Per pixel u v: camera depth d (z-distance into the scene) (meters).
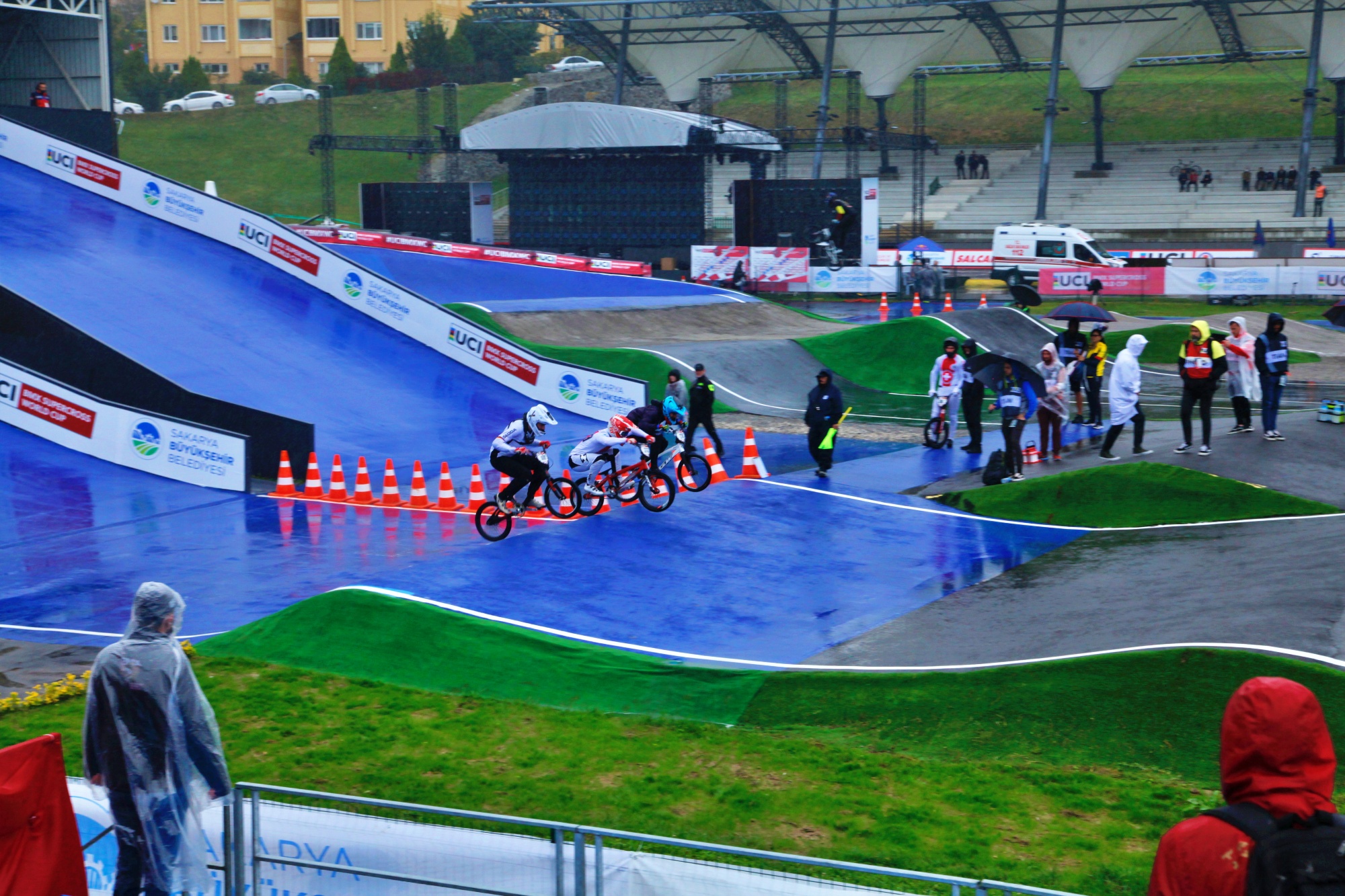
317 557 14.85
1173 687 9.07
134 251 28.92
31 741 4.99
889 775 8.28
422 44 95.75
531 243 56.22
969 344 21.05
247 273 29.11
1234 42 62.00
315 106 89.19
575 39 66.38
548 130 54.00
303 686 10.17
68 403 20.22
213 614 12.70
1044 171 58.16
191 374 23.09
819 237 47.97
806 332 36.69
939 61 68.00
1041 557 14.17
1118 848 7.05
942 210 66.00
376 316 28.02
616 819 7.51
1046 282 43.47
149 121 86.31
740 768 8.42
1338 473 16.58
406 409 24.00
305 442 19.67
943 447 21.50
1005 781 8.16
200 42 103.50
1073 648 10.28
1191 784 8.10
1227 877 2.82
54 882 5.01
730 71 70.31
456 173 58.59
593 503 15.58
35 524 16.77
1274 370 17.56
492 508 14.41
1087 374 21.95
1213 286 40.94
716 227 66.88
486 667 10.58
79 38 40.88
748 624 11.85
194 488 18.97
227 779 5.55
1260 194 60.06
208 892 5.63
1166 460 17.28
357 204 76.94
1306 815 2.85
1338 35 57.91
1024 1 57.94
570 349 28.88
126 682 5.28
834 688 9.90
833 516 16.19
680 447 16.91
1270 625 9.95
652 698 10.05
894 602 12.56
